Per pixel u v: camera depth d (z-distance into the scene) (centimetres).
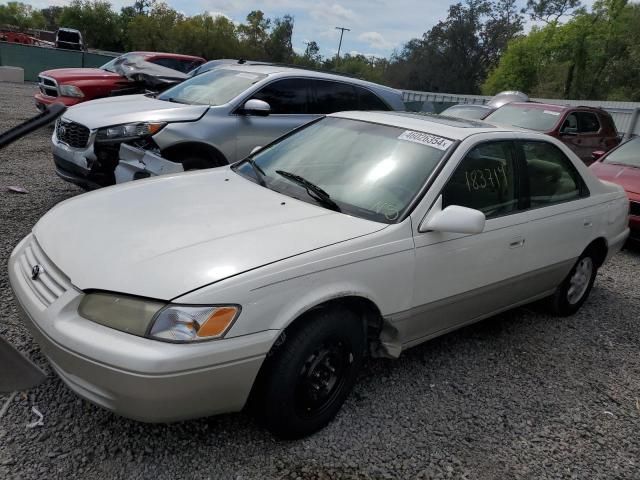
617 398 373
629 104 2384
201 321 236
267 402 266
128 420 287
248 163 403
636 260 713
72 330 239
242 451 275
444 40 7000
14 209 589
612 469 301
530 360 409
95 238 277
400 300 314
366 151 371
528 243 395
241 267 255
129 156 524
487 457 297
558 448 313
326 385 292
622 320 505
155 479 252
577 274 485
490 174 373
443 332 365
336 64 6644
